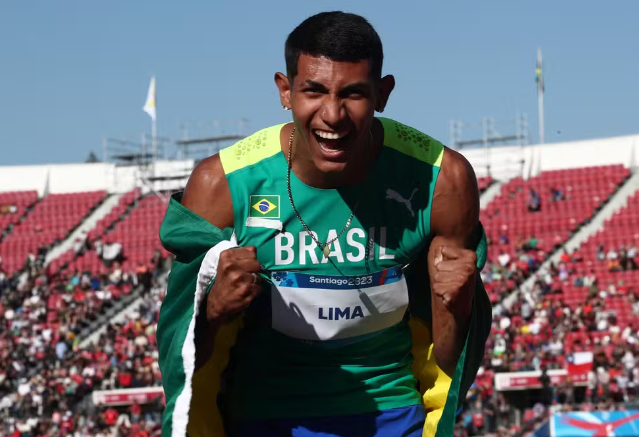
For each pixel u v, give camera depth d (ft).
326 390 10.98
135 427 70.13
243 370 11.14
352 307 10.59
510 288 82.74
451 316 10.32
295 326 10.64
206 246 10.16
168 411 9.54
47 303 90.68
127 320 83.87
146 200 106.42
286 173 10.58
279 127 10.92
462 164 10.84
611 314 74.28
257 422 11.13
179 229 10.40
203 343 9.98
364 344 10.91
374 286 10.59
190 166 107.96
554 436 53.31
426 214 10.69
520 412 67.21
